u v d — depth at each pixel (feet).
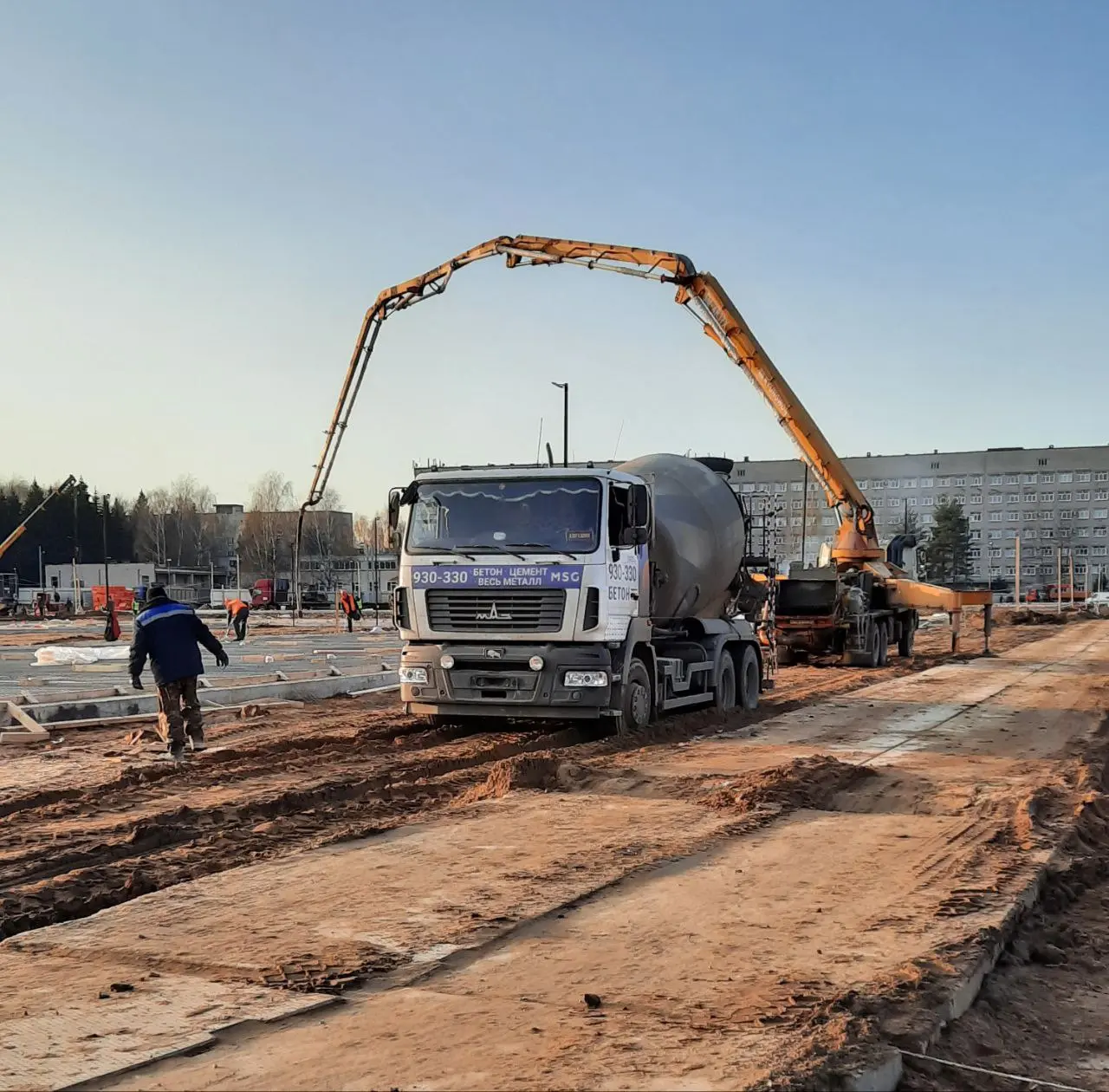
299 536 77.77
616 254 75.82
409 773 38.99
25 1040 15.39
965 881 23.80
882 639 93.50
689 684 52.90
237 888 23.08
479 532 45.42
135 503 457.68
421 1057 14.88
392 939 19.86
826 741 45.85
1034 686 70.90
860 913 21.56
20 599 320.29
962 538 388.78
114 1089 13.94
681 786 34.40
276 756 42.22
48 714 51.75
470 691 45.01
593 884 23.39
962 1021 16.98
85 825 30.37
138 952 19.13
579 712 45.01
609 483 45.16
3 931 21.20
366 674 70.74
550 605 44.19
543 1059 14.79
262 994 17.15
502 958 19.01
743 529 57.41
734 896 22.71
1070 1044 16.75
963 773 37.65
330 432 77.15
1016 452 433.89
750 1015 16.35
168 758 42.01
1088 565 425.69
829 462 90.27
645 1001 16.99
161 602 42.14
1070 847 27.86
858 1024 15.89
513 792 33.86
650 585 48.93
